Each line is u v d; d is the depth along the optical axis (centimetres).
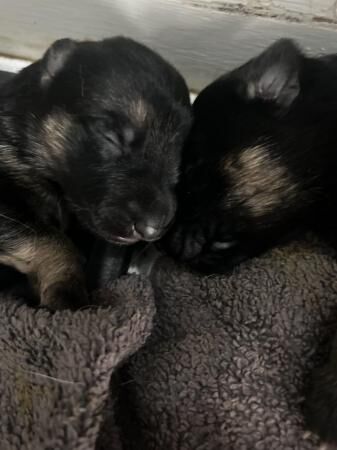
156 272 22
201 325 19
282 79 21
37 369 17
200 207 20
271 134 21
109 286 19
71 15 27
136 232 19
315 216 22
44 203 22
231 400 17
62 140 20
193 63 28
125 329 17
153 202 19
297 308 19
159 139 20
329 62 23
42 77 21
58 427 15
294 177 21
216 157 21
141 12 26
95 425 16
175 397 18
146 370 18
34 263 21
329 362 17
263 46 26
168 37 27
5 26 28
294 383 17
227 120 21
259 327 19
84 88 20
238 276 21
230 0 24
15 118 22
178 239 21
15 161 22
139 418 18
